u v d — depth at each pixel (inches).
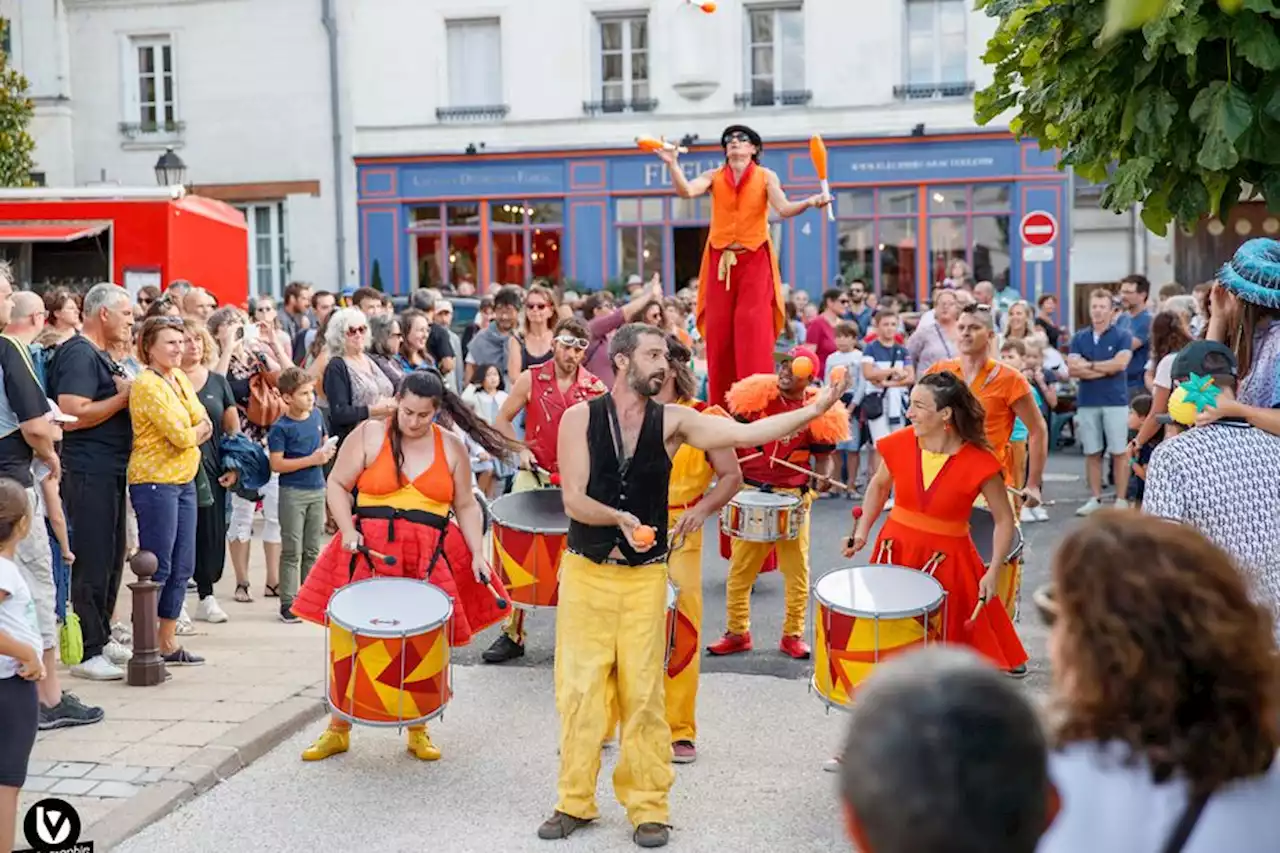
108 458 295.0
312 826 219.8
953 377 233.9
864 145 1003.3
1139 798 89.6
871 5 996.6
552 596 284.5
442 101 1062.4
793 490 311.0
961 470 233.0
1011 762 70.7
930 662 74.7
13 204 696.4
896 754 70.8
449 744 260.4
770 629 342.0
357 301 495.5
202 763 239.9
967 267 986.7
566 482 214.2
